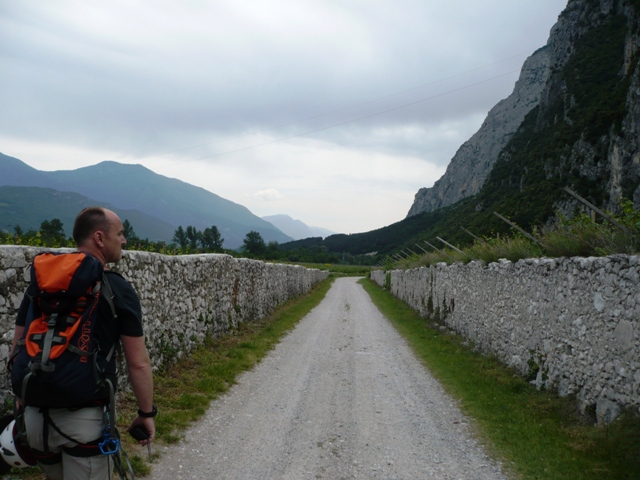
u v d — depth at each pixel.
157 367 8.03
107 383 2.51
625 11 62.22
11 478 3.90
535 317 8.94
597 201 29.05
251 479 4.72
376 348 13.02
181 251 13.21
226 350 10.89
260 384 8.55
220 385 7.94
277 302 22.64
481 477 4.99
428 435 6.26
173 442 5.45
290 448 5.62
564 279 7.71
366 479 4.88
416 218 167.38
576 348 7.23
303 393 8.13
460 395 8.26
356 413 7.13
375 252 147.38
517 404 7.63
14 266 4.79
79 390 2.37
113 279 2.65
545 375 8.33
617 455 5.36
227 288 13.13
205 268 11.09
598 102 41.66
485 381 9.10
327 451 5.60
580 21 73.06
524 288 9.55
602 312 6.48
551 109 65.88
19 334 2.57
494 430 6.45
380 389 8.63
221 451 5.38
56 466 2.56
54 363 2.33
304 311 22.72
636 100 28.88
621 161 28.48
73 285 2.40
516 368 9.85
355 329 16.94
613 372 6.16
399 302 30.62
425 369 10.47
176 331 9.11
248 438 5.86
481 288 12.81
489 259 12.41
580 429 6.39
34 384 2.33
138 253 7.48
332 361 11.02
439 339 14.61
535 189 36.66
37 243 7.55
